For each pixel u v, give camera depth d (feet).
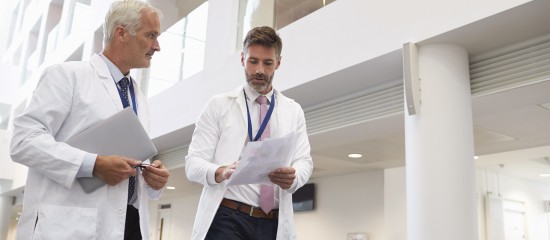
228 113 6.56
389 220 21.84
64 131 5.14
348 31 12.00
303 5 13.85
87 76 5.32
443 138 9.87
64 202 4.94
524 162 24.59
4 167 38.70
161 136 21.06
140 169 5.58
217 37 17.87
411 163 10.19
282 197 6.21
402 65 11.43
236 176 5.41
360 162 21.33
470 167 9.84
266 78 6.44
